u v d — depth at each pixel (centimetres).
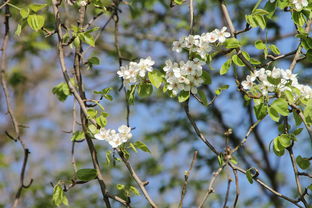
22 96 950
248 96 380
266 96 376
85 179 400
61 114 1022
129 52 900
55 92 561
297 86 380
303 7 404
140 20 897
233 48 395
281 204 890
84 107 408
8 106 489
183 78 378
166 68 382
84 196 844
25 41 804
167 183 866
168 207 832
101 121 399
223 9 415
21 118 958
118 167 844
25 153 468
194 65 378
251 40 830
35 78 965
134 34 905
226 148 387
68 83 422
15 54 845
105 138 381
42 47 798
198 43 383
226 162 381
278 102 368
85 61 508
